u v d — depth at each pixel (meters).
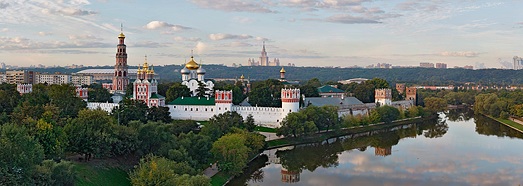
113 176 138.62
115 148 144.00
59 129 137.12
